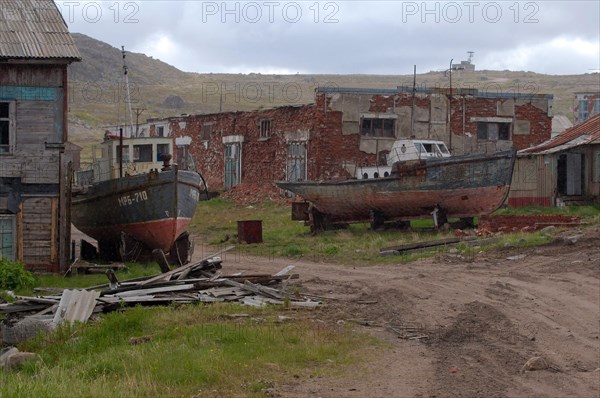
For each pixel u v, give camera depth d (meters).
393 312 17.91
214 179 53.88
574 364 13.74
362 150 43.91
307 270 24.77
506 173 30.98
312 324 16.33
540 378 12.86
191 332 15.18
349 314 17.77
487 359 14.00
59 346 15.08
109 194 27.53
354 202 34.00
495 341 15.33
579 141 37.38
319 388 12.05
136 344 14.75
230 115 52.03
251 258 28.36
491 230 29.17
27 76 24.28
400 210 33.38
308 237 33.44
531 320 16.67
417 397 11.70
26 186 24.33
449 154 37.19
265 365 13.13
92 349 14.73
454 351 14.61
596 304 17.67
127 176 27.06
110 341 15.19
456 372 13.14
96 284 22.25
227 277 20.77
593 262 21.72
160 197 26.41
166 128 60.31
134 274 23.86
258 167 49.38
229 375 12.45
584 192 37.47
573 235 25.36
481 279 21.05
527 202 37.25
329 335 15.36
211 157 54.44
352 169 43.62
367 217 34.72
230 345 14.34
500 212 34.28
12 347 15.42
